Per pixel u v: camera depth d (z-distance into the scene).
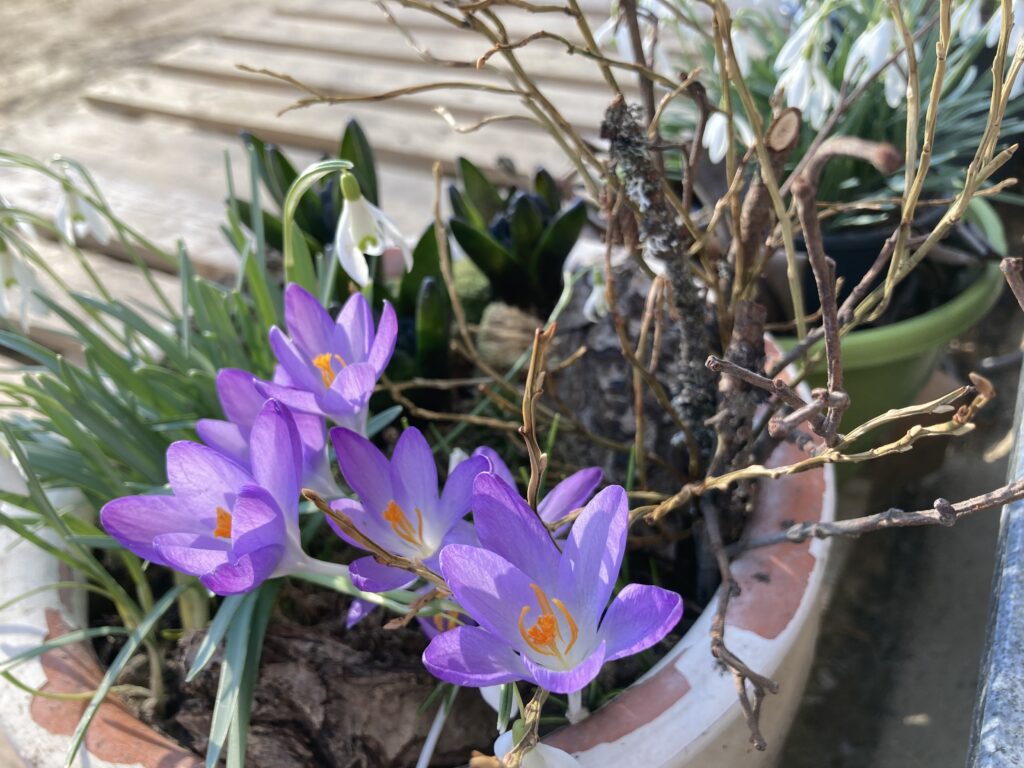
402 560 0.19
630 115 0.24
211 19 1.04
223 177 0.60
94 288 0.48
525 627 0.19
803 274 0.41
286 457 0.21
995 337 0.61
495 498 0.20
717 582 0.29
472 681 0.18
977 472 0.52
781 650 0.24
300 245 0.33
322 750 0.26
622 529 0.19
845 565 0.49
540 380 0.20
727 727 0.22
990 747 0.20
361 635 0.29
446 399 0.37
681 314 0.28
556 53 0.71
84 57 0.95
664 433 0.32
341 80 0.71
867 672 0.44
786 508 0.28
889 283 0.24
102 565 0.32
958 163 0.47
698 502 0.29
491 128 0.62
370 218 0.28
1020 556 0.24
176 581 0.30
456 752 0.27
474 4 0.23
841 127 0.43
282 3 0.90
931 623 0.45
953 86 0.48
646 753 0.22
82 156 0.64
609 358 0.33
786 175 0.43
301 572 0.22
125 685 0.29
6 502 0.28
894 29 0.31
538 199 0.39
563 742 0.22
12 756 0.34
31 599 0.27
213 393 0.32
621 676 0.27
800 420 0.20
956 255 0.42
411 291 0.37
